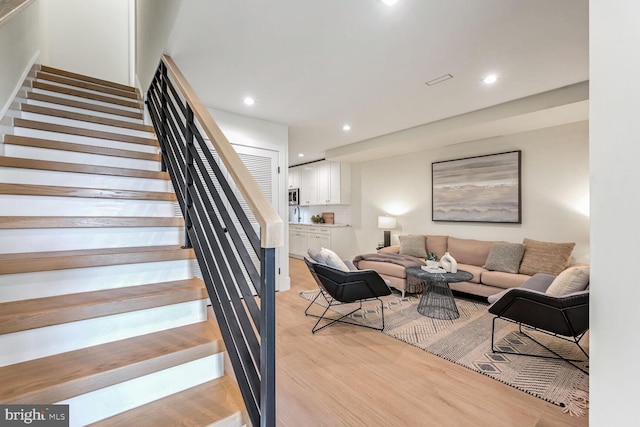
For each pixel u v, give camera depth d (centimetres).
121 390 109
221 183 126
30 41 242
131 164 226
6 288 122
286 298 385
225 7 173
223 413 110
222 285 134
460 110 353
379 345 253
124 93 319
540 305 204
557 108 299
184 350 122
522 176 396
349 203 647
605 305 82
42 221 147
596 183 83
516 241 402
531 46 215
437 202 484
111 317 127
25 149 185
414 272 339
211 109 347
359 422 161
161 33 221
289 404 176
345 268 330
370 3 170
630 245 76
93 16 404
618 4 79
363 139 494
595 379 84
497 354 236
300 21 186
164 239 185
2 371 103
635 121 75
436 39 206
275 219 93
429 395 185
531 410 171
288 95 304
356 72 254
